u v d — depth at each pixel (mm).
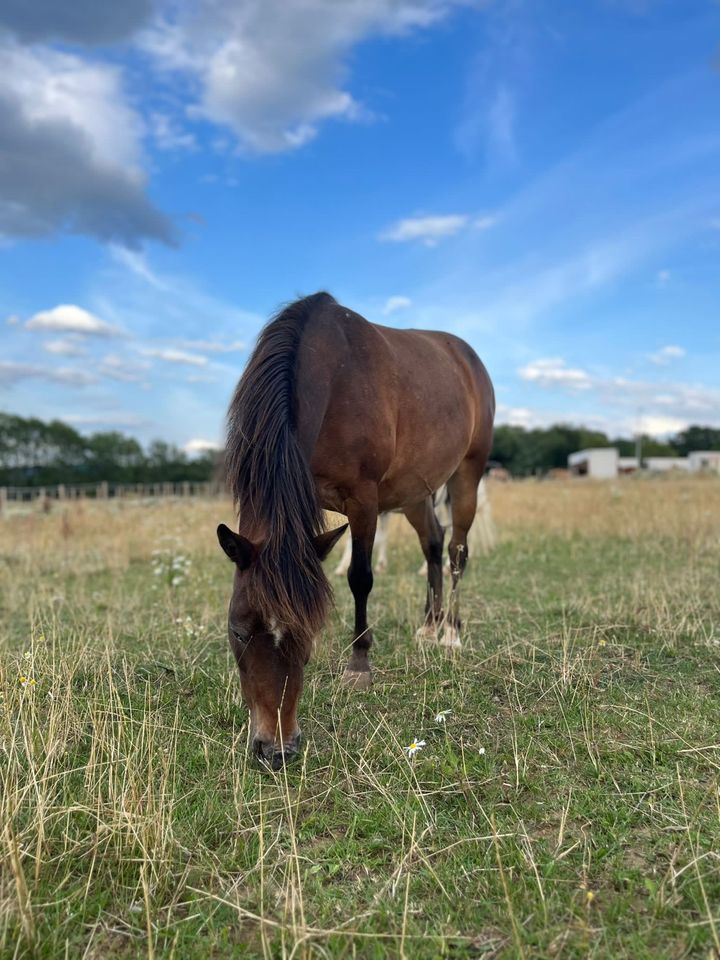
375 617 4719
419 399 3703
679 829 2164
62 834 2094
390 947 1718
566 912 1816
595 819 2260
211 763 2676
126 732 2775
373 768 2635
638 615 4465
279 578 2375
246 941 1771
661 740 2764
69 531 9711
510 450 70062
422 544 4523
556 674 3520
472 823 2250
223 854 2113
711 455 62438
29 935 1679
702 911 1788
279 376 2871
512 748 2775
